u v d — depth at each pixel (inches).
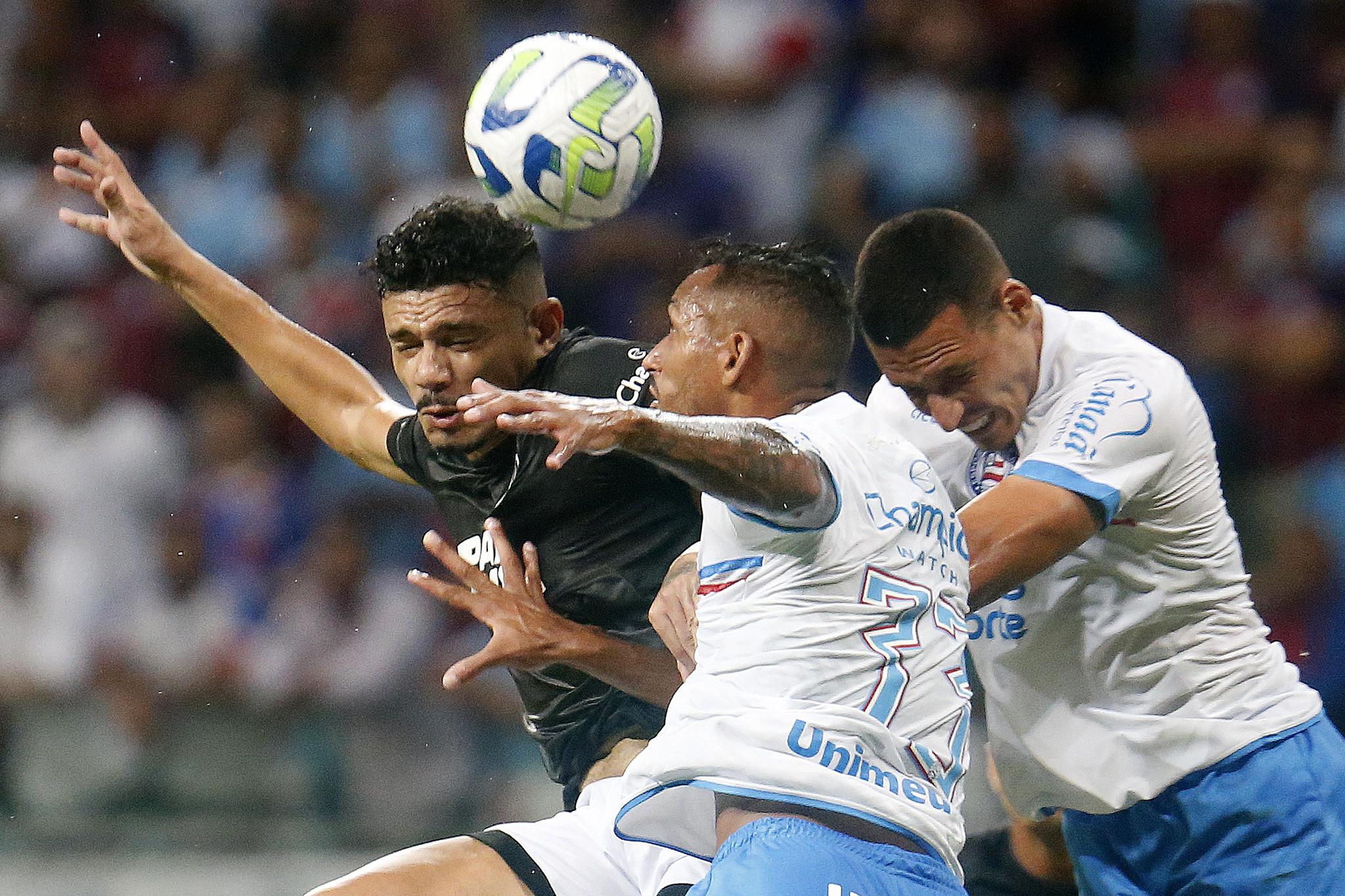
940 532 401.4
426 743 1041.5
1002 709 508.1
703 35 1445.6
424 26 1473.9
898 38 1389.0
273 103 1448.1
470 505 488.7
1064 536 444.1
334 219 1386.6
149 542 1173.1
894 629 381.1
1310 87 1396.4
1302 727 496.4
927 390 465.1
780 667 375.2
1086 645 489.1
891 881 371.6
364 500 1164.5
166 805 1047.0
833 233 1306.6
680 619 406.3
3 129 1509.6
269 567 1149.7
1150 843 504.1
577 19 1460.4
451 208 452.8
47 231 1416.1
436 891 453.7
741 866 369.4
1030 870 574.9
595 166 460.8
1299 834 487.8
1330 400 1229.1
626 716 487.8
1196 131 1354.6
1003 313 462.6
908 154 1325.0
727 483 351.6
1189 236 1338.6
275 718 1054.4
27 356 1337.4
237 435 1195.9
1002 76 1402.6
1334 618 1084.5
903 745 378.0
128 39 1558.8
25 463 1163.9
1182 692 489.1
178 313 1330.0
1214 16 1393.9
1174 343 1239.5
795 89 1402.6
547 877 463.8
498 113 461.7
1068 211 1236.5
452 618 1094.4
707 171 1349.7
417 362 452.8
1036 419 475.5
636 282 1296.8
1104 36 1419.8
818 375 418.6
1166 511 468.8
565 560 474.3
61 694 1071.6
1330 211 1309.1
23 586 1139.9
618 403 344.2
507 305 453.7
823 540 374.6
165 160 1483.8
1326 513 1151.6
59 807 1049.5
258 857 997.2
